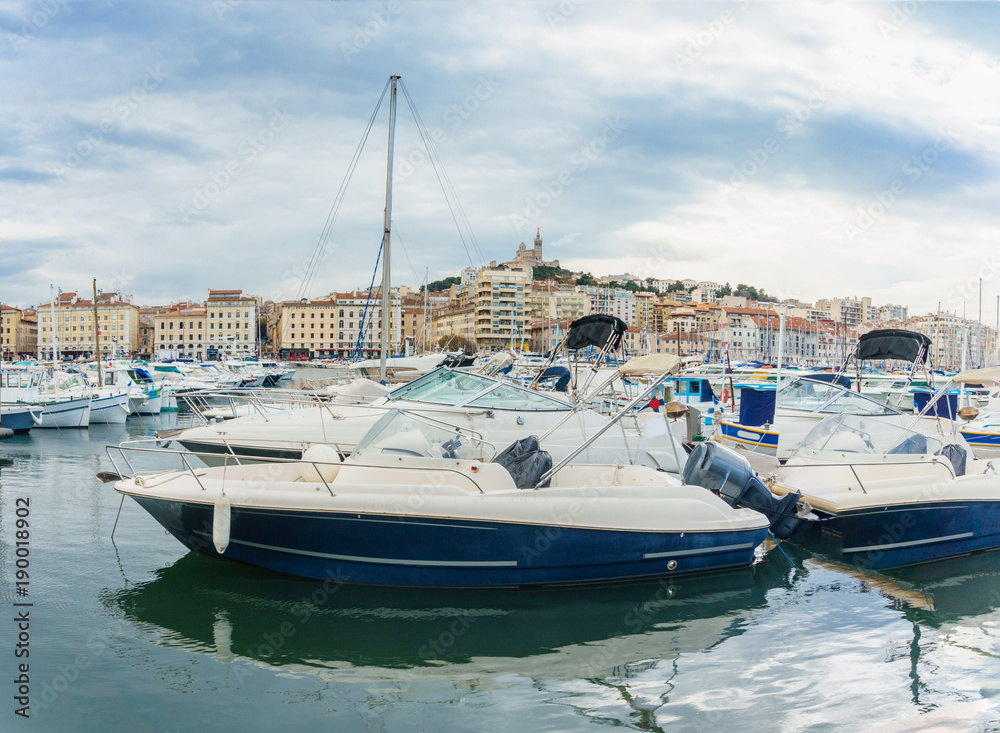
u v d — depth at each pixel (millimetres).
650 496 7320
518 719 4664
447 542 6711
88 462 14516
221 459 10688
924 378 31750
